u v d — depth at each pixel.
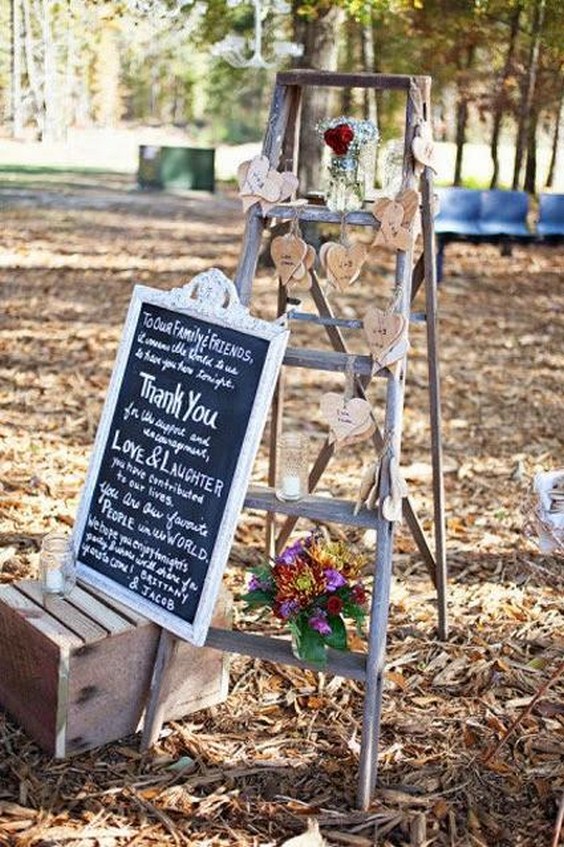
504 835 3.01
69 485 5.39
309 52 10.59
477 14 12.31
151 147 19.97
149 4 8.00
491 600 4.48
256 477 5.67
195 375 3.33
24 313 9.28
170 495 3.34
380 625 3.07
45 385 7.20
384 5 9.25
